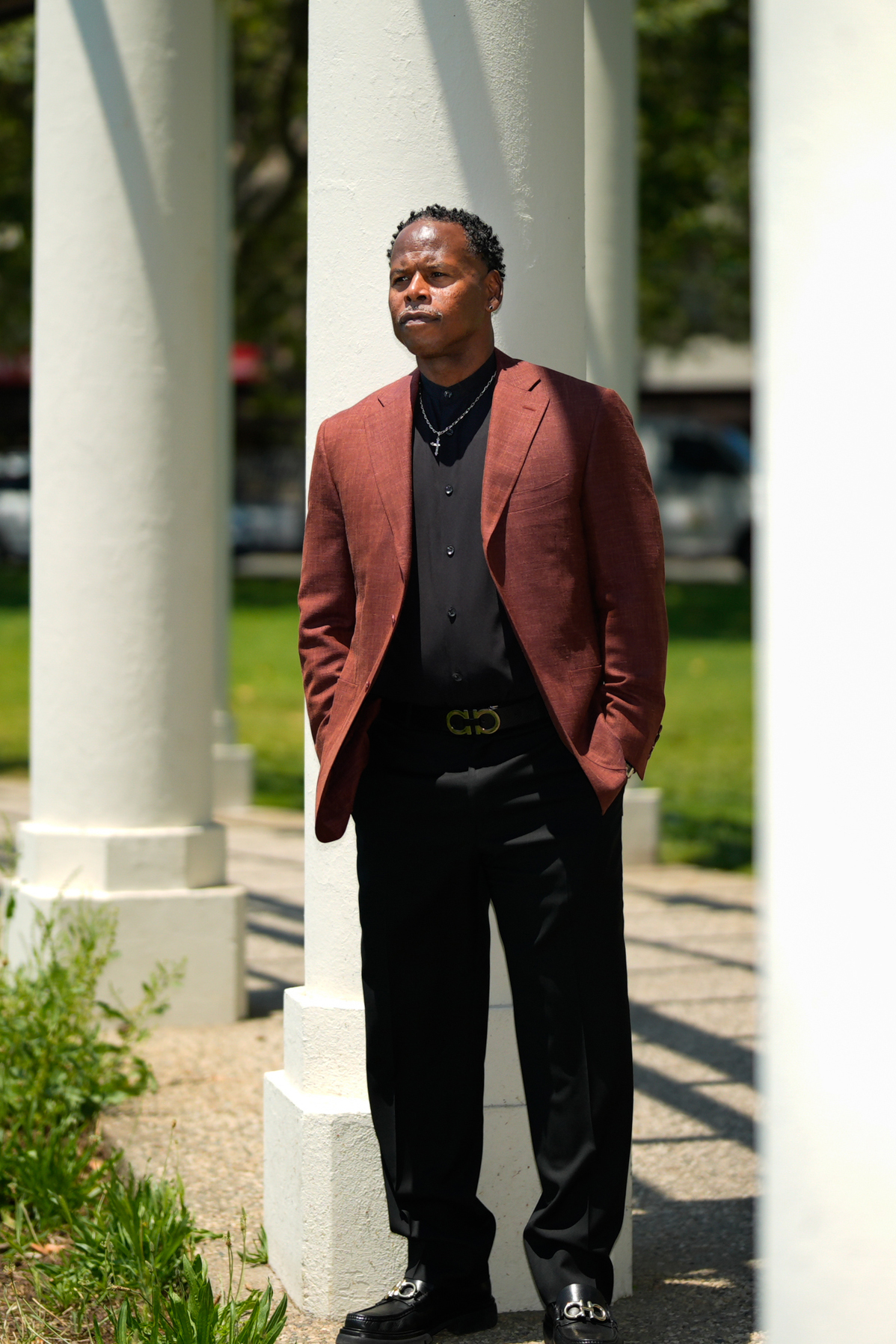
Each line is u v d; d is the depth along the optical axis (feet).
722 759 41.29
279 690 53.36
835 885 5.78
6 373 122.72
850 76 5.61
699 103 57.67
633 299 24.95
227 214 32.50
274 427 115.34
